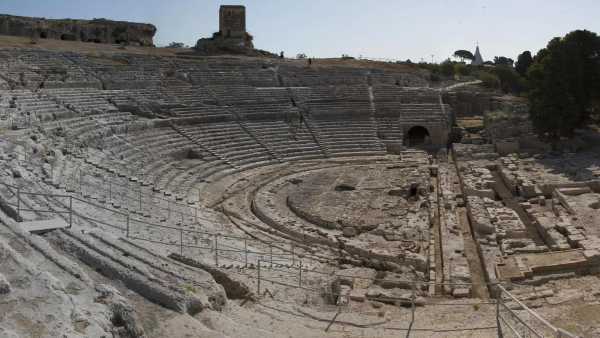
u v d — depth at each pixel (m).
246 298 18.88
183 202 35.75
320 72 74.81
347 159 57.41
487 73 89.12
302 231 32.22
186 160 48.34
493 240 29.94
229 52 83.56
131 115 51.03
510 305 20.14
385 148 61.41
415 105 68.38
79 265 14.42
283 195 41.78
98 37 82.88
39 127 36.50
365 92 70.31
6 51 50.44
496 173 50.09
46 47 61.84
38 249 13.66
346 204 37.56
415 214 35.16
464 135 64.19
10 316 9.75
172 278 15.18
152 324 12.09
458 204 39.78
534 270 24.77
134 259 16.17
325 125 63.91
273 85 70.00
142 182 36.00
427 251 28.67
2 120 35.03
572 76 52.53
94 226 20.23
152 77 60.53
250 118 60.78
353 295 22.20
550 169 46.91
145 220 26.69
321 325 17.19
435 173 51.03
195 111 57.00
